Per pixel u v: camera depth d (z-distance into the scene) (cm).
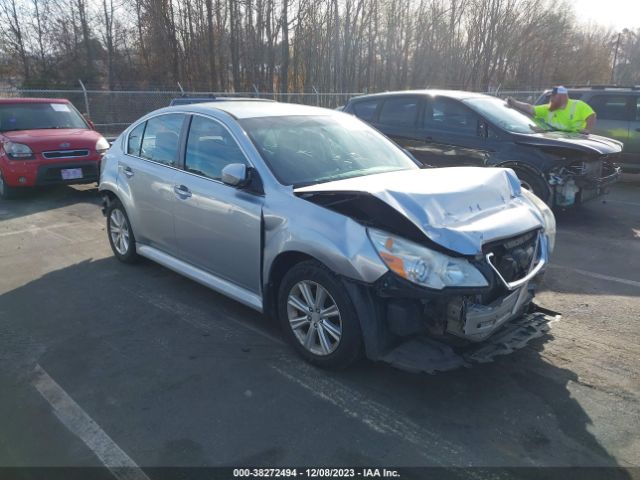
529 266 327
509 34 3747
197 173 425
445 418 295
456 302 289
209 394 320
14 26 2836
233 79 2952
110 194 556
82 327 412
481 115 727
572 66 4550
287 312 357
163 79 2923
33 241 646
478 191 333
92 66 2952
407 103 800
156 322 420
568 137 712
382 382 330
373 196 302
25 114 952
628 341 384
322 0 2977
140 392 322
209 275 431
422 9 3375
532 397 315
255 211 361
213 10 2888
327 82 3091
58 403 312
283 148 393
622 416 297
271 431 285
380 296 297
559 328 406
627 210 799
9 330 407
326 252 312
